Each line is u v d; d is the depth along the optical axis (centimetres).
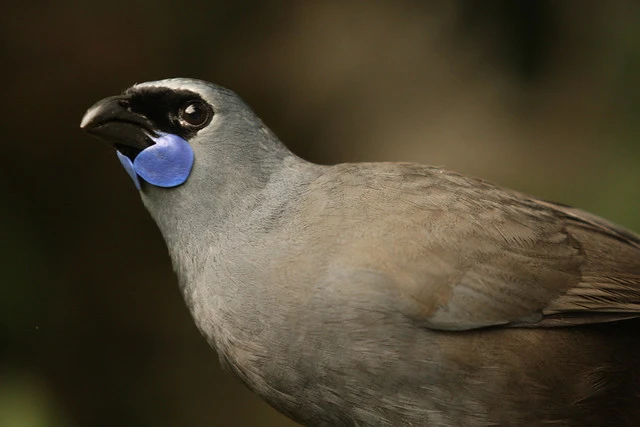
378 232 680
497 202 716
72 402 1295
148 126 715
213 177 714
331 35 1510
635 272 716
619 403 710
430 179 725
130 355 1371
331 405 685
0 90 1371
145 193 731
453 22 1461
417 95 1516
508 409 680
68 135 1389
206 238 711
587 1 1321
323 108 1502
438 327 664
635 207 1292
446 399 672
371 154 1506
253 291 681
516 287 678
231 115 722
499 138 1509
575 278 694
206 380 1415
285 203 712
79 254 1355
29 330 1176
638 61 1327
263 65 1472
